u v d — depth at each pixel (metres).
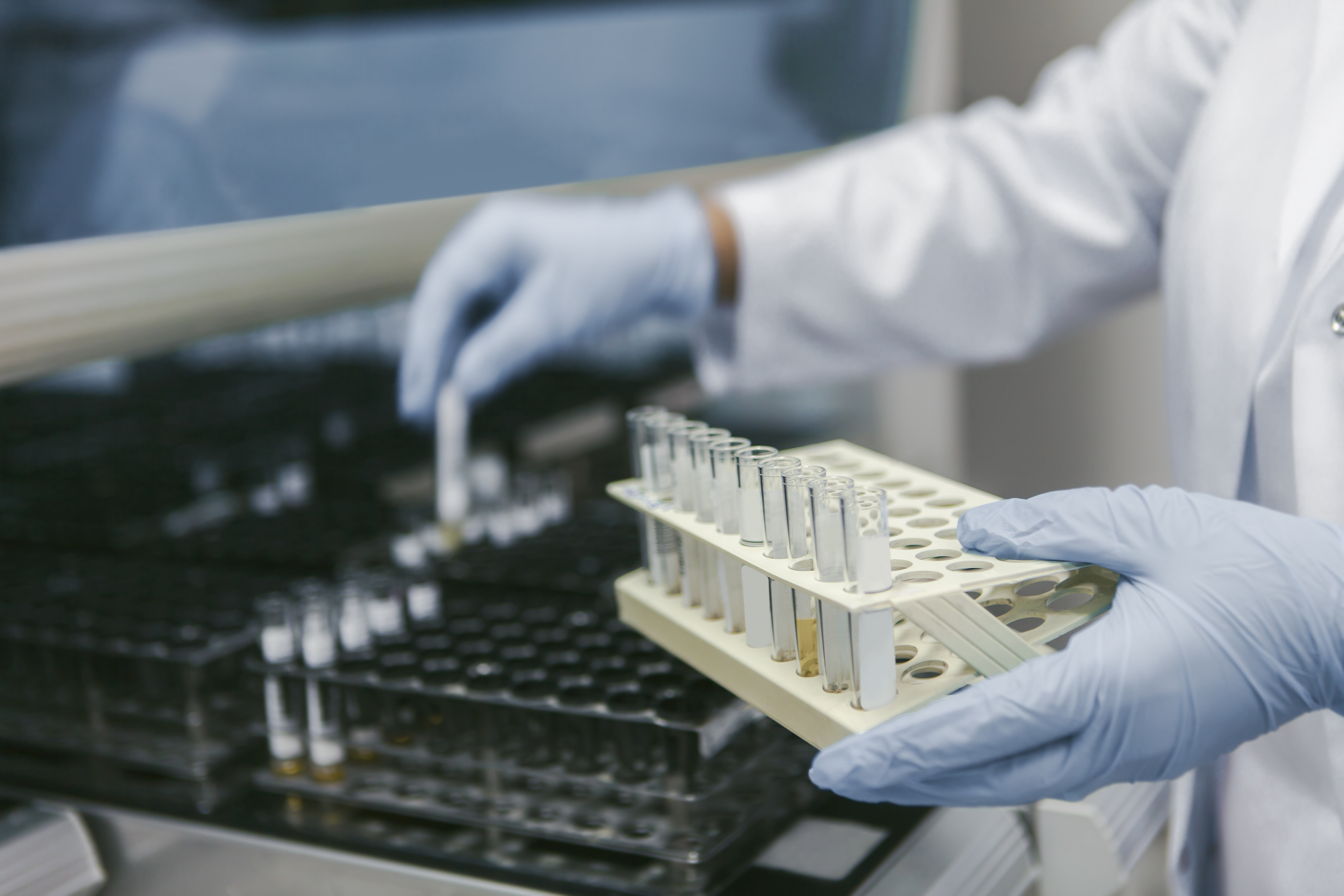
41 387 1.63
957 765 0.63
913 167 1.31
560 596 1.09
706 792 0.75
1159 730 0.64
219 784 0.90
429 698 0.85
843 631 0.64
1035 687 0.62
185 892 0.86
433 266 1.41
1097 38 1.97
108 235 1.07
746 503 0.71
